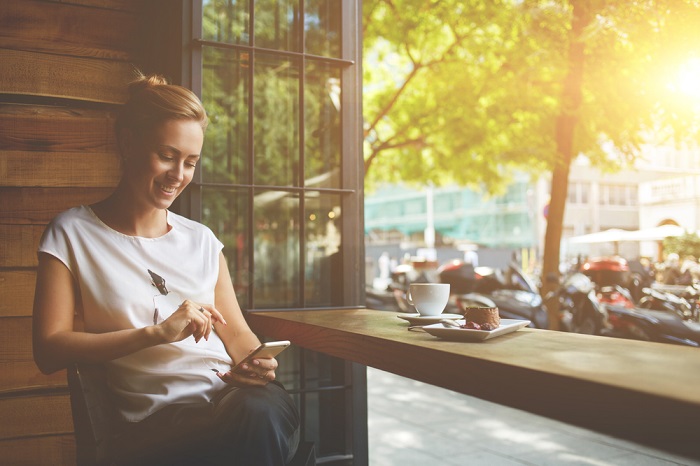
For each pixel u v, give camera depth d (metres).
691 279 7.17
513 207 31.39
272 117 2.63
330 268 2.67
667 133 6.46
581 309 6.12
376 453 3.54
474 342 1.35
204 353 1.58
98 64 2.24
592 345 1.30
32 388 2.07
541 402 0.97
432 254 32.19
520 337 1.45
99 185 2.20
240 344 1.74
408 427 4.19
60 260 1.49
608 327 5.80
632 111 6.66
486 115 8.34
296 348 2.52
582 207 28.56
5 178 2.10
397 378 6.27
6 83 2.12
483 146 9.04
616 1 5.38
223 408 1.43
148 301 1.54
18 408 2.04
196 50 2.37
